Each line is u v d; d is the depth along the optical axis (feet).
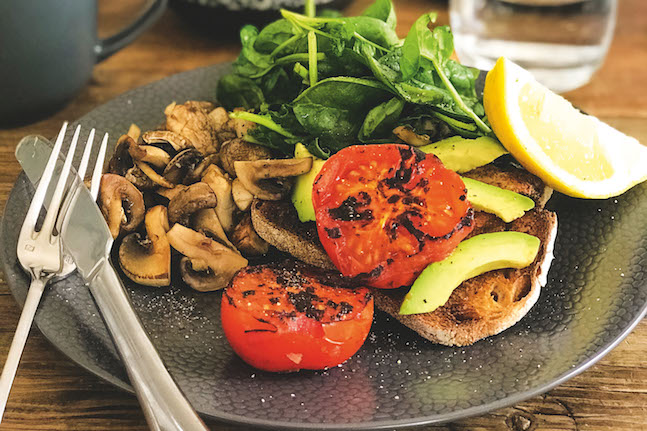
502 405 1.25
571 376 1.28
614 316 1.36
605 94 1.98
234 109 1.67
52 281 1.38
